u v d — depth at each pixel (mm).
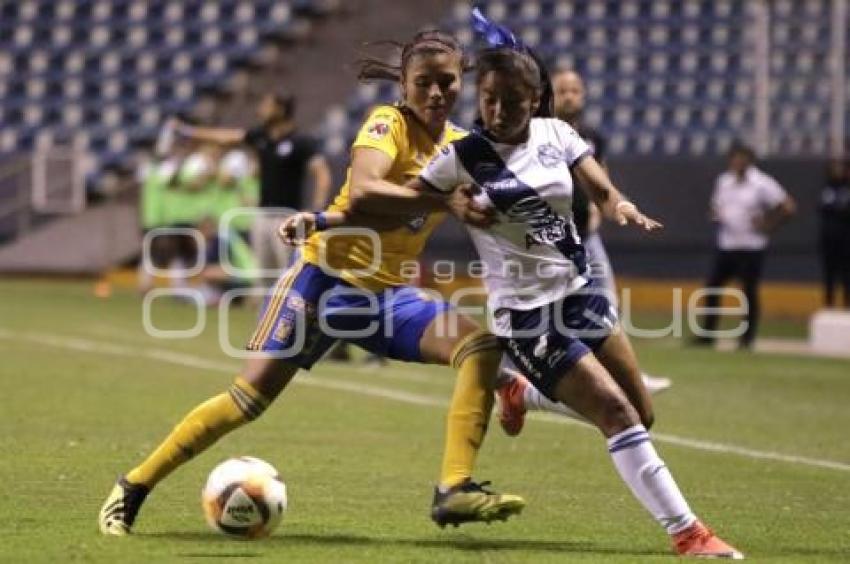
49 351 39906
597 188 16656
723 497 21328
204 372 36000
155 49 73625
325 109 69000
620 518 19250
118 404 29969
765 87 57562
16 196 66500
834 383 37656
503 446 26016
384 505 19781
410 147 17016
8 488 20391
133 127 71938
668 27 68812
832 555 16984
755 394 35062
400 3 71812
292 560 15797
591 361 16359
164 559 15703
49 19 76062
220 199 57594
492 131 16281
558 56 69125
